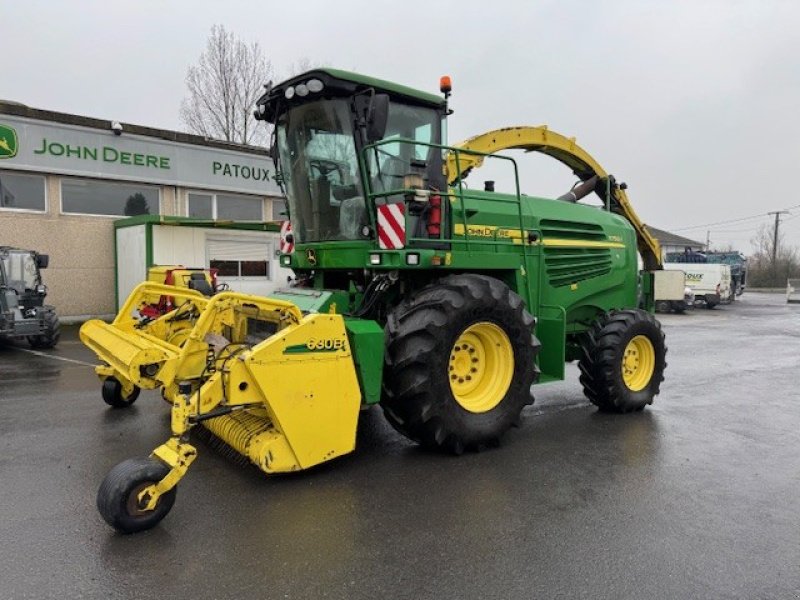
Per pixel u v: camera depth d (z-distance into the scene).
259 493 3.90
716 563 3.11
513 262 5.34
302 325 3.88
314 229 5.41
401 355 4.38
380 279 4.93
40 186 14.17
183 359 3.92
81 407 6.16
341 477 4.22
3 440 5.00
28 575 2.88
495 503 3.83
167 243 14.47
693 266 27.20
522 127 6.95
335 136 5.05
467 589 2.83
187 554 3.10
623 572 3.01
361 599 2.73
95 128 14.67
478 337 4.89
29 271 10.95
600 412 6.41
